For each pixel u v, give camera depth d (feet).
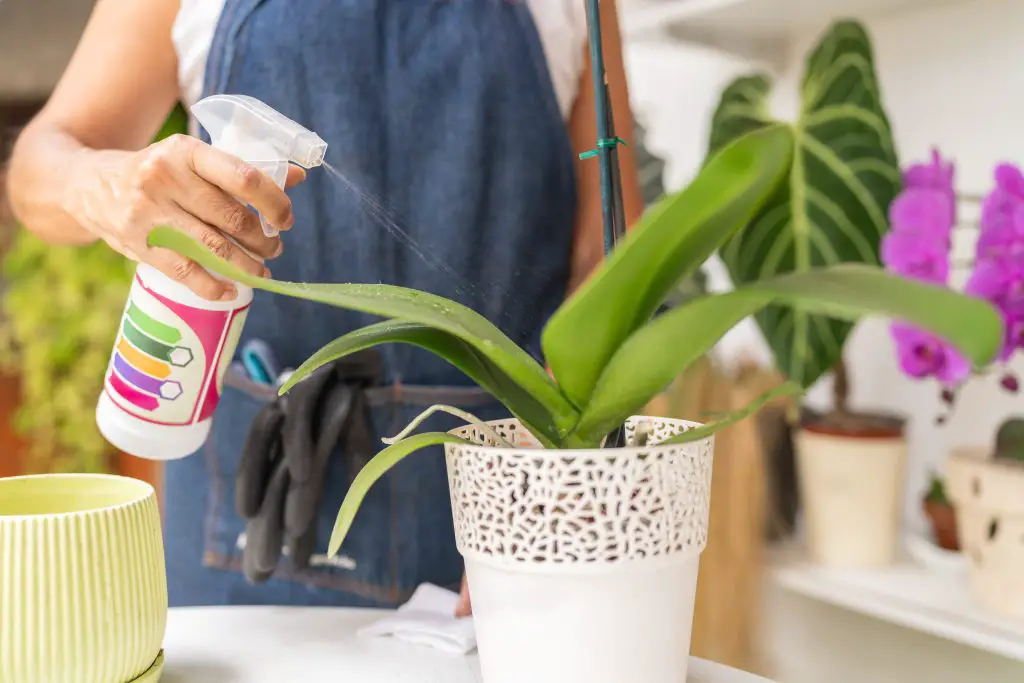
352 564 2.45
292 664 1.72
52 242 2.50
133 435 1.82
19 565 1.35
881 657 3.75
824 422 3.66
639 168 4.54
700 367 3.70
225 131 1.73
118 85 2.44
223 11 2.43
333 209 2.41
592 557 1.28
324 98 2.40
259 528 2.19
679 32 4.06
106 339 5.89
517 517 1.30
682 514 1.33
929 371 3.10
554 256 2.53
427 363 2.41
